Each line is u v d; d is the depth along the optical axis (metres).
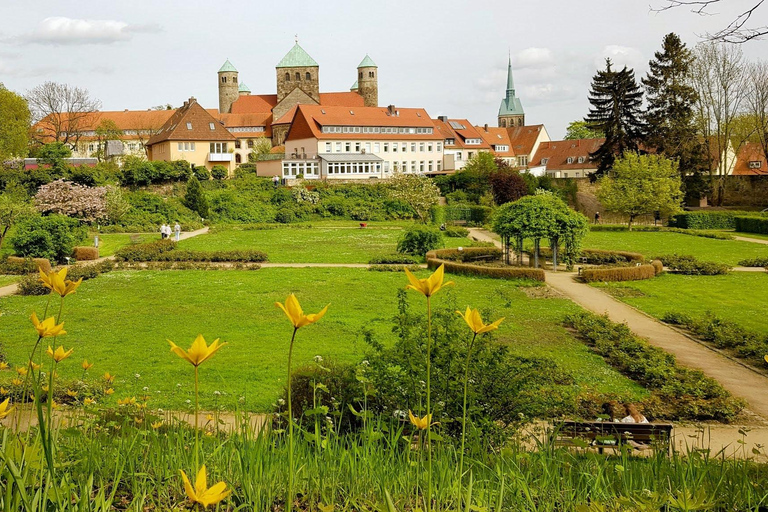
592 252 44.56
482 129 131.75
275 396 16.20
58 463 4.17
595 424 9.38
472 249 45.34
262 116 123.75
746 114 80.31
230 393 16.44
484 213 75.25
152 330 24.53
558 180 93.69
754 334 22.91
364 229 70.62
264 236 62.38
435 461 5.11
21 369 6.29
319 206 82.75
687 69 84.19
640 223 82.81
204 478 2.55
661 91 85.75
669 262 40.66
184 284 35.59
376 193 89.75
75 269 37.81
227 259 44.19
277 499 4.48
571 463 5.76
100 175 76.19
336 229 70.44
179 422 6.82
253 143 119.62
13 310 28.31
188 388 16.94
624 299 31.59
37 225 42.12
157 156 106.75
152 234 62.16
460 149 121.38
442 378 9.92
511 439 8.62
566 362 20.03
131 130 119.69
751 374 19.22
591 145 123.69
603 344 21.67
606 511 4.12
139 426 6.84
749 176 82.06
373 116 109.88
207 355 3.06
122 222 67.94
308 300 30.69
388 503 3.84
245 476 4.39
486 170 92.94
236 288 34.22
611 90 89.38
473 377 10.19
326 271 40.31
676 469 5.45
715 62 78.69
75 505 3.66
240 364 19.47
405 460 5.08
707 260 44.66
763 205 81.25
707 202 85.38
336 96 127.25
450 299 13.20
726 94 79.56
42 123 109.94
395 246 54.31
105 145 97.06
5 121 81.88
